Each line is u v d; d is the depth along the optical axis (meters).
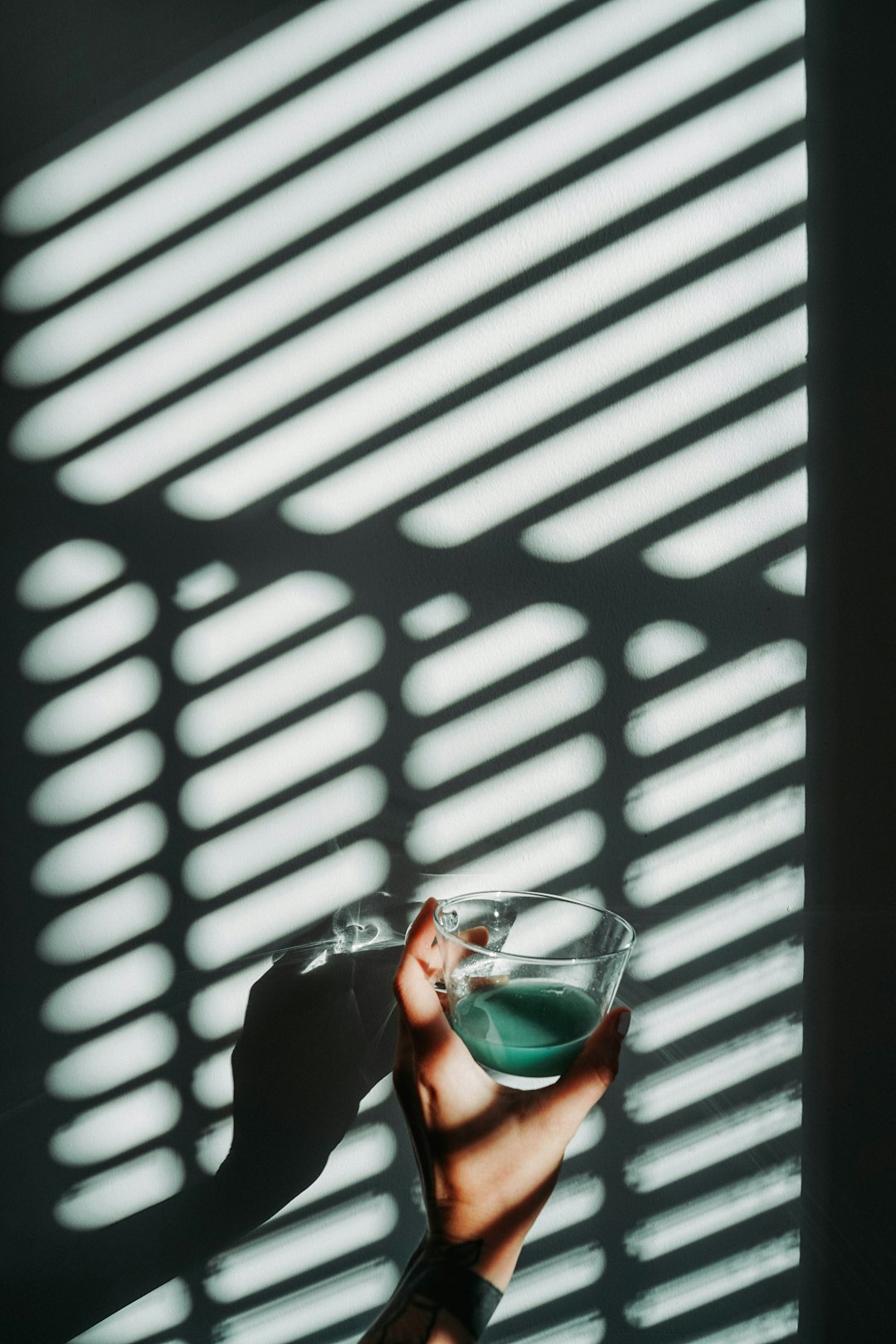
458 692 0.68
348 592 0.68
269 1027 0.70
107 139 0.65
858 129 0.65
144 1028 0.70
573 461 0.67
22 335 0.66
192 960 0.70
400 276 0.66
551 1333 0.72
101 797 0.69
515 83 0.65
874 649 0.68
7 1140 0.71
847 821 0.69
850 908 0.69
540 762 0.69
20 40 0.65
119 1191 0.71
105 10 0.65
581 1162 0.71
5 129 0.65
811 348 0.67
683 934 0.70
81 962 0.70
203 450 0.67
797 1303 0.71
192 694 0.68
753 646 0.68
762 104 0.65
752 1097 0.70
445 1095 0.63
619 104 0.65
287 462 0.67
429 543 0.67
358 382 0.67
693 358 0.67
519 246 0.66
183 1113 0.71
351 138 0.65
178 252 0.66
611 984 0.63
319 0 0.64
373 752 0.69
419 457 0.67
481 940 0.67
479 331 0.66
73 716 0.69
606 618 0.68
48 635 0.68
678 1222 0.71
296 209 0.66
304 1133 0.71
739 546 0.67
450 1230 0.62
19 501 0.67
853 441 0.67
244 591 0.68
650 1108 0.71
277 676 0.68
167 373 0.67
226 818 0.69
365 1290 0.72
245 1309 0.72
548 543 0.67
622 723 0.68
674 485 0.67
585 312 0.66
